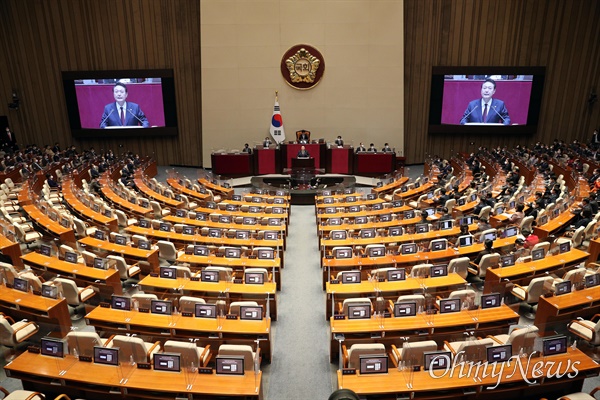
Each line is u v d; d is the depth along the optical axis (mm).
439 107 28484
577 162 23500
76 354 7148
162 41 28203
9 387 7902
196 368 6824
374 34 27375
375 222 15273
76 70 28266
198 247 11805
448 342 7664
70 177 21547
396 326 7957
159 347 7668
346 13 27188
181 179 23438
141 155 30297
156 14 27781
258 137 29016
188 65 28453
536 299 9516
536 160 23734
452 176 22406
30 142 29219
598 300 8867
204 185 22938
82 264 11148
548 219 13992
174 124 29219
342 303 9445
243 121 28781
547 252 11328
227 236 13859
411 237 13234
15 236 12609
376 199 19766
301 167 24562
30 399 6453
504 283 9492
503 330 8125
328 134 28938
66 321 9172
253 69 28016
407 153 29812
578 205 14875
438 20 27625
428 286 9547
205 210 17500
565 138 29031
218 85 28219
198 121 29375
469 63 28156
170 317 8477
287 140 29016
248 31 27531
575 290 9203
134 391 6734
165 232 14047
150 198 19359
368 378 6578
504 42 27703
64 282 9633
